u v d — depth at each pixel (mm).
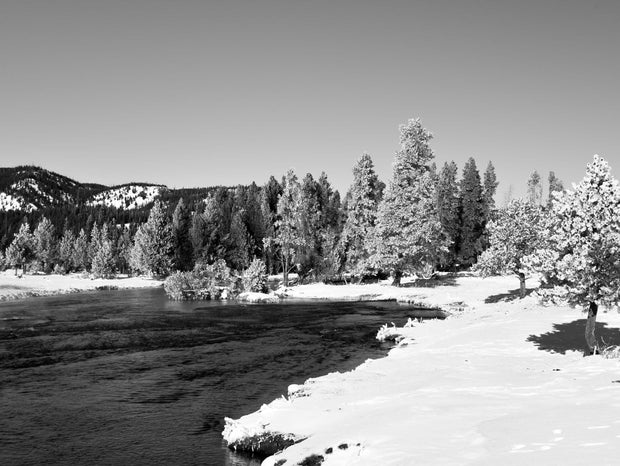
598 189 18359
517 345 21906
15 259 98500
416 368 18328
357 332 31625
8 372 21531
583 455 6836
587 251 17656
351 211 66562
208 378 20391
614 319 27641
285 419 13336
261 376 20672
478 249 77938
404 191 56031
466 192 79125
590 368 15875
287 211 68938
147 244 95000
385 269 57469
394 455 8477
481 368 17359
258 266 58875
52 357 24500
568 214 18703
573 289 18094
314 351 25688
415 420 10766
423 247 55875
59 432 14492
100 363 23172
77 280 87812
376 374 17953
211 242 92500
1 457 12781
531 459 7016
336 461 9422
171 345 27547
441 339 25281
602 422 8750
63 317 39469
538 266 19391
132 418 15648
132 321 37094
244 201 100812
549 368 16828
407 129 56812
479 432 9094
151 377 20594
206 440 13797
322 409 13828
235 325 34938
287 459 10281
